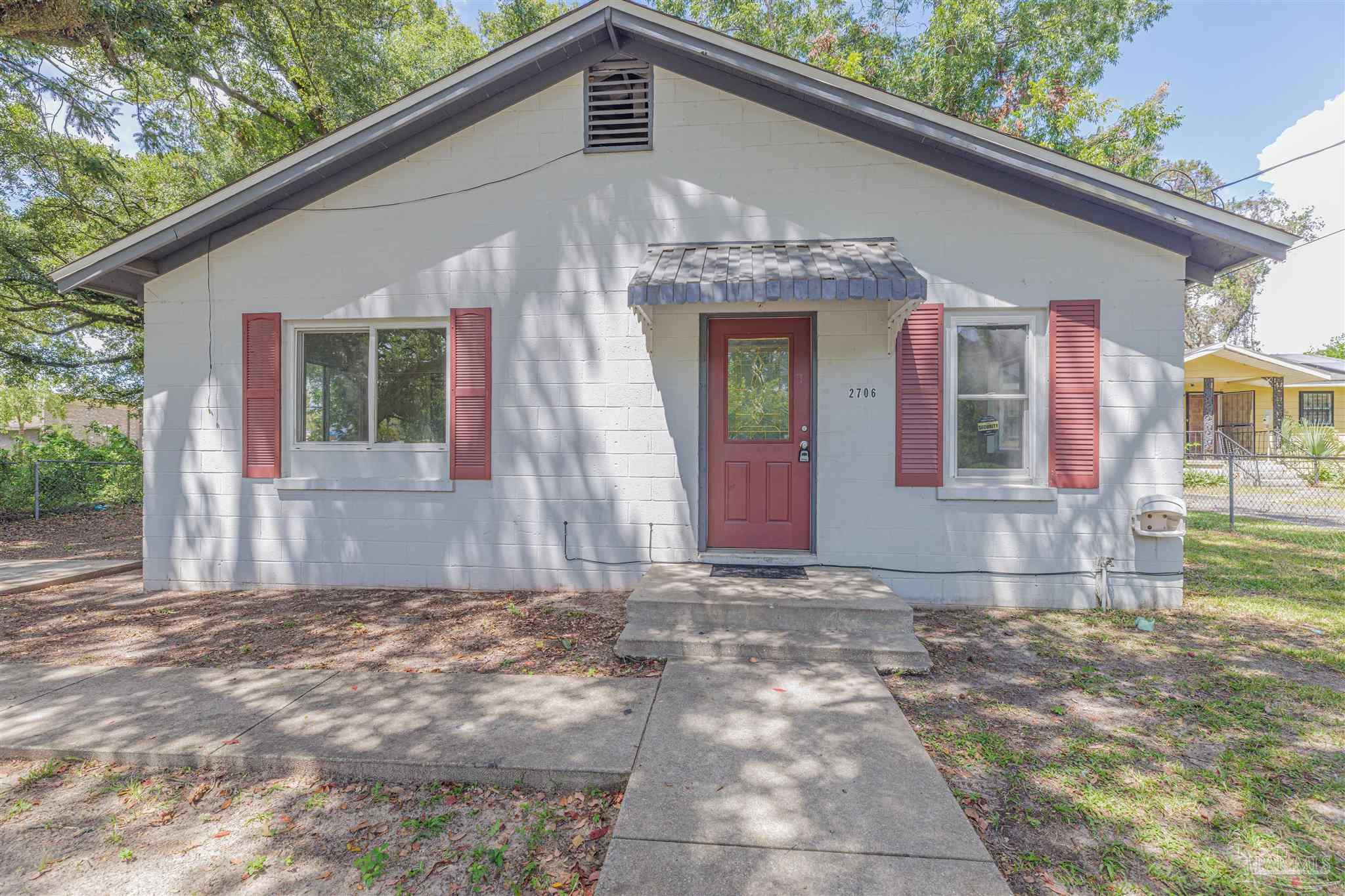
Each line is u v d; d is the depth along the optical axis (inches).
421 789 117.8
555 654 180.4
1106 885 91.0
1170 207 202.4
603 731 132.9
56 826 108.3
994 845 99.5
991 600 226.5
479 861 97.6
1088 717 142.5
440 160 247.9
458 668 171.8
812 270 197.3
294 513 254.2
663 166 239.3
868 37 662.5
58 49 400.2
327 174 249.0
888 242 228.1
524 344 245.0
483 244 246.5
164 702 149.9
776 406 242.7
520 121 244.7
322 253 251.9
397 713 142.6
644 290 193.8
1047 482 226.7
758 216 235.5
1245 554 316.2
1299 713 144.8
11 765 127.7
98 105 404.2
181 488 257.9
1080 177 207.2
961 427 233.0
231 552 256.5
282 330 254.7
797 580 212.8
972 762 123.5
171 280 257.1
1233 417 791.7
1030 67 633.0
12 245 435.8
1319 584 255.6
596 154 241.6
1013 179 222.1
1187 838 101.6
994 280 224.8
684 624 187.0
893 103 214.4
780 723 135.9
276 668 172.4
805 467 241.0
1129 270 219.0
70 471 522.9
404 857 99.2
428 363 254.5
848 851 94.1
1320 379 665.0
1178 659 177.3
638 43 239.9
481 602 231.8
